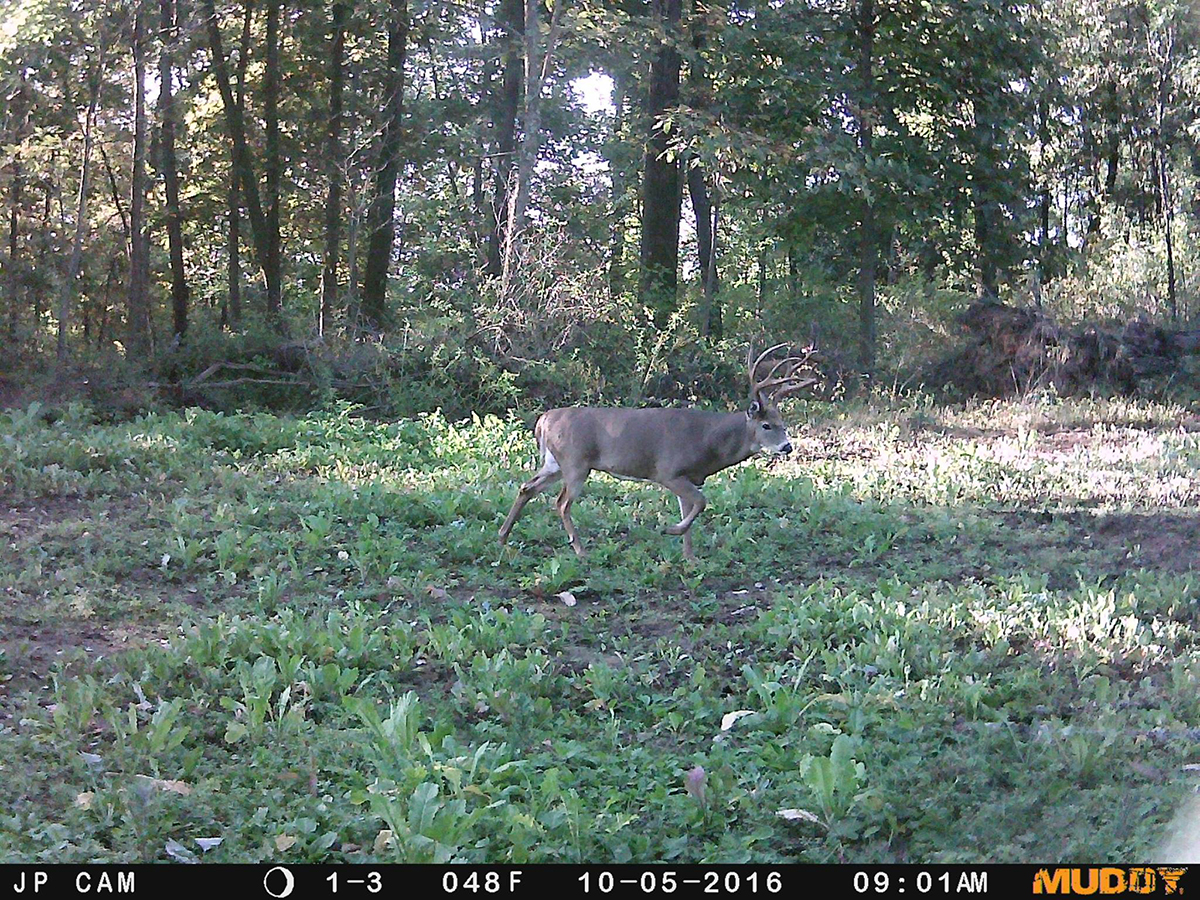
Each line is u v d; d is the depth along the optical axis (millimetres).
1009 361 21844
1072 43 30516
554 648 7949
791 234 23734
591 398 18750
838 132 21766
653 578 9500
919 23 22641
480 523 11148
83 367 17891
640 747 6273
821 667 7418
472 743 6203
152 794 5426
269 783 5734
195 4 25938
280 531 10695
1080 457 15039
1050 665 7371
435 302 19609
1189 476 13688
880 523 11078
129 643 7836
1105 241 32781
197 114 31047
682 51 21578
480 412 18328
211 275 34969
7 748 5949
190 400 18328
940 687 6832
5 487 11820
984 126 23297
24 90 23844
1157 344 22078
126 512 11305
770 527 11023
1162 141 30797
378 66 28625
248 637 7480
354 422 16750
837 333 23266
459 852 4973
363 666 7426
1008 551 10516
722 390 19734
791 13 22344
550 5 22922
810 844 5168
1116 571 9742
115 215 29859
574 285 19484
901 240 27047
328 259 27656
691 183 28047
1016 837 5078
